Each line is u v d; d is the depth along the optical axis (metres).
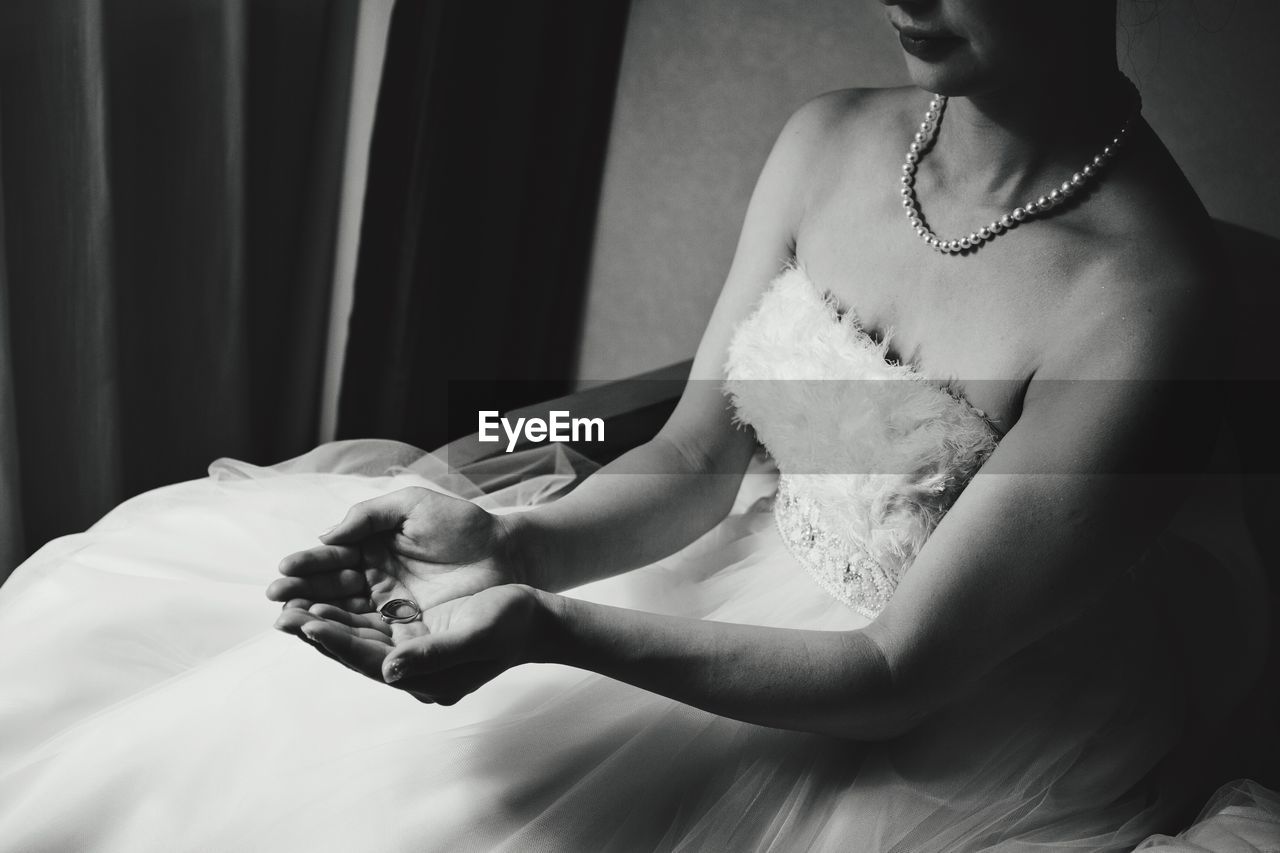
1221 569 1.11
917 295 0.94
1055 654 0.98
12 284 1.41
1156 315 0.83
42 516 1.50
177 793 0.79
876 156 1.00
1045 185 0.89
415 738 0.86
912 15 0.78
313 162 1.76
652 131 1.95
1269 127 1.25
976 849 0.84
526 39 1.82
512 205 1.92
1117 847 0.87
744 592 1.10
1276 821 0.85
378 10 1.68
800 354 0.94
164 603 1.00
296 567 0.79
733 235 1.93
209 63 1.52
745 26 1.82
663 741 0.89
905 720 0.85
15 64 1.34
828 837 0.83
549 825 0.79
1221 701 1.10
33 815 0.76
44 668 0.91
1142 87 1.30
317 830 0.77
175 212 1.57
